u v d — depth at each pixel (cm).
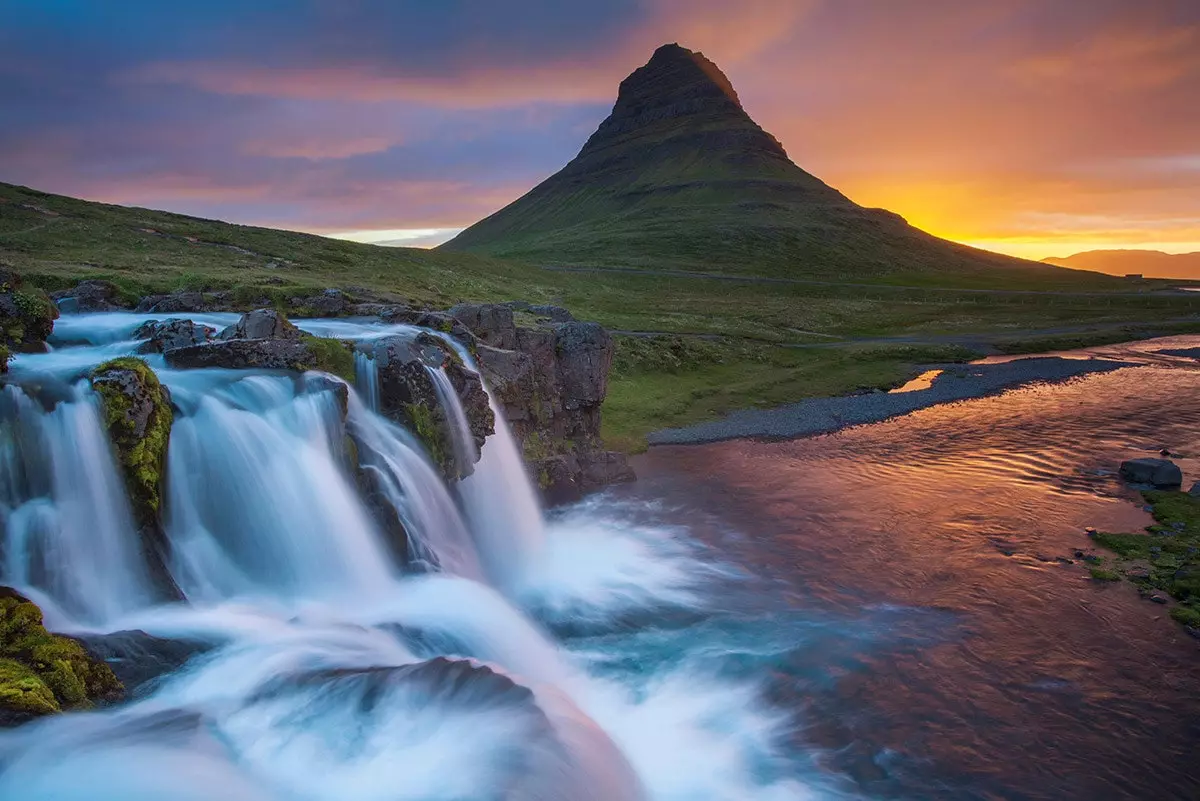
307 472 1755
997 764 1378
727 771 1356
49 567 1338
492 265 12138
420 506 1988
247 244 7138
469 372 2323
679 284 14625
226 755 1011
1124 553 2298
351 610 1641
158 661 1233
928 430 4184
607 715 1527
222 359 1981
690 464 3538
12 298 2155
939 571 2230
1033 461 3459
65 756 941
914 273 19138
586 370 3125
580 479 3047
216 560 1585
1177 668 1678
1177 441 3781
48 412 1455
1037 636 1830
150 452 1505
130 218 7231
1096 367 6538
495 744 1094
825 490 3078
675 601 2072
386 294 4034
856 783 1330
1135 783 1327
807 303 12144
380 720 1131
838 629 1891
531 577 2242
